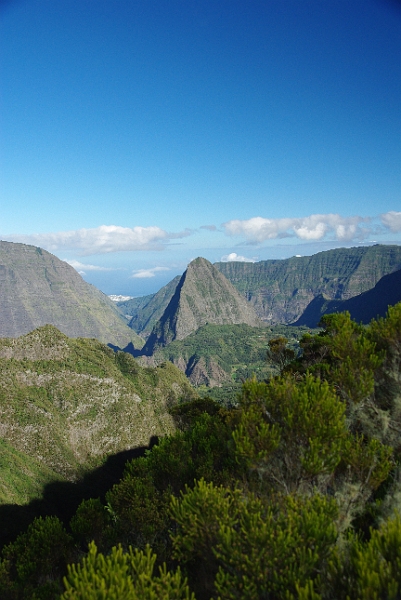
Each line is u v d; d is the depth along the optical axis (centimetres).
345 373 1143
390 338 1179
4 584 1281
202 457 1329
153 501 1186
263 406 1071
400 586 550
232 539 728
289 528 685
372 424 1116
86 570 680
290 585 630
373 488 874
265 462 942
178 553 881
